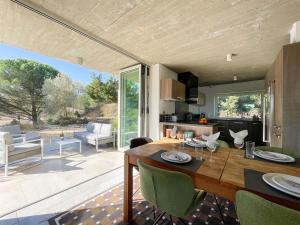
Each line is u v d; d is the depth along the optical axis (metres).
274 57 3.37
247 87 6.05
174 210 1.20
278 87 2.52
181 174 1.10
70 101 8.74
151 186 1.25
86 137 4.65
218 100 6.77
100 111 9.50
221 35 2.42
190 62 3.77
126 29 2.26
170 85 3.70
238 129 5.71
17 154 2.83
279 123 2.40
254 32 2.31
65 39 2.57
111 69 4.42
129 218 1.65
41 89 7.87
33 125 7.65
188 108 5.58
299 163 1.40
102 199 2.04
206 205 1.95
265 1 1.66
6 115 6.91
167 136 2.78
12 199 2.00
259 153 1.62
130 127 4.27
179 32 2.34
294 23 2.07
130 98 4.28
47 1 1.70
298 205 0.81
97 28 2.23
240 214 0.92
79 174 2.80
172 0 1.67
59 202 1.95
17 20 2.04
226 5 1.73
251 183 1.01
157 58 3.48
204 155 1.60
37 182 2.47
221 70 4.49
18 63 7.19
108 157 3.82
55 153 4.12
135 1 1.69
